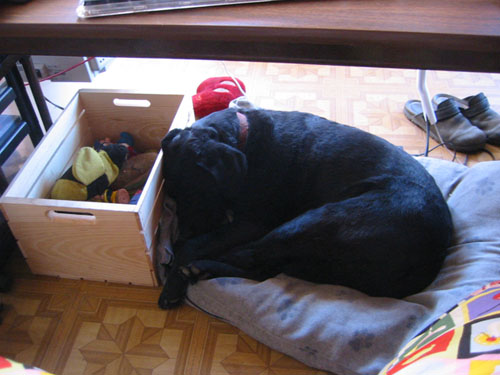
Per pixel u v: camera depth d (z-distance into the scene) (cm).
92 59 197
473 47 75
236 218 139
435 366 71
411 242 116
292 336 114
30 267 136
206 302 126
